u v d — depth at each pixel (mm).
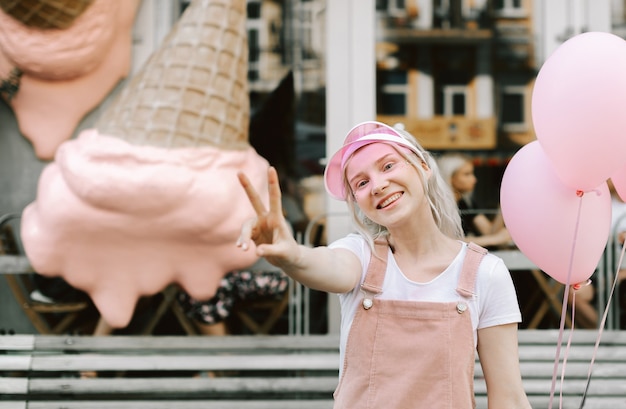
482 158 3945
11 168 3713
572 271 2053
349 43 3910
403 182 1704
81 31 3520
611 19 3986
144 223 3225
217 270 3367
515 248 3824
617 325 3686
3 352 3402
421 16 3953
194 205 3203
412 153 1748
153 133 3232
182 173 3186
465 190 3920
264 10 3869
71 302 3621
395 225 1715
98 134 3289
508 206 2074
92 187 3160
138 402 3344
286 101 3854
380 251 1773
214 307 3604
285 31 3879
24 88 3609
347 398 1686
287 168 3826
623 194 2109
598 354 3471
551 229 1994
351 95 3900
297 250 1571
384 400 1643
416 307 1683
